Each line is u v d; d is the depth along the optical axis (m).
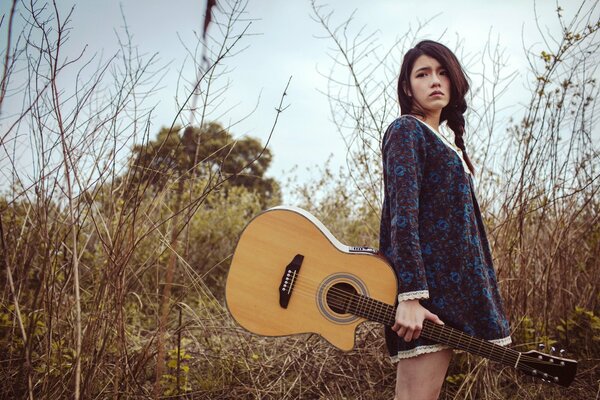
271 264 1.80
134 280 2.37
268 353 2.91
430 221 1.63
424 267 1.59
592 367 2.73
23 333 1.80
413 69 1.84
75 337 2.21
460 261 1.60
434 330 1.57
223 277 4.67
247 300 1.78
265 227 1.83
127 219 2.15
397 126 1.67
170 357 2.65
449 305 1.58
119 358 2.13
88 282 2.78
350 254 1.77
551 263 2.85
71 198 1.85
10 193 2.40
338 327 1.73
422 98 1.81
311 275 1.77
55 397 1.99
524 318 2.75
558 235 3.00
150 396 2.27
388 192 1.64
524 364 1.69
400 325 1.51
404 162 1.58
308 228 1.82
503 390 2.61
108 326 2.10
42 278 1.98
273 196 5.73
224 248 5.06
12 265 2.23
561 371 1.73
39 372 2.12
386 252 1.76
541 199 2.95
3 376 2.13
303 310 1.75
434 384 1.61
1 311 2.29
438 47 1.82
